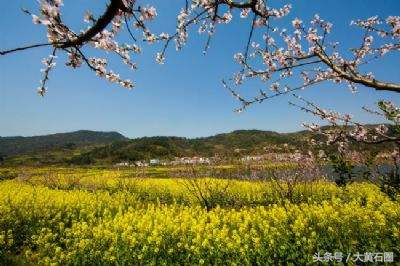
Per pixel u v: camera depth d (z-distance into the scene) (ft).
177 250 32.73
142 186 84.17
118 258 32.32
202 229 35.22
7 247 39.42
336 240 30.96
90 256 33.19
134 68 12.05
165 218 41.34
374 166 23.90
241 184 72.18
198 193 65.10
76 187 90.84
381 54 15.67
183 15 14.12
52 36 8.29
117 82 12.99
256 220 38.75
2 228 43.37
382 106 15.88
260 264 29.19
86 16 8.54
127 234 36.11
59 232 45.27
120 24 10.44
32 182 98.37
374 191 51.16
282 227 34.32
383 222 31.19
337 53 16.08
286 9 15.60
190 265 30.19
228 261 29.86
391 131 16.17
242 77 17.40
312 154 39.81
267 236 31.96
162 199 72.95
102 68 12.71
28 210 49.24
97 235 36.06
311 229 32.37
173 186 78.54
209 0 13.35
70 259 33.88
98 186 89.92
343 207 40.65
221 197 62.95
